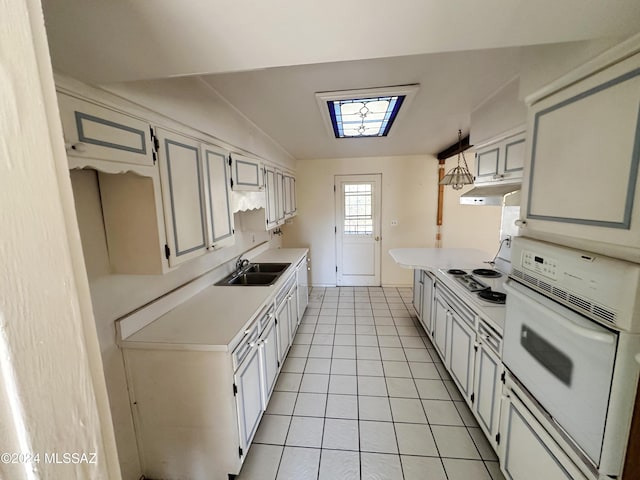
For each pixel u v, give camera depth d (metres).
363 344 3.10
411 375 2.54
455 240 4.78
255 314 1.82
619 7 0.70
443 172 4.57
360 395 2.29
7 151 0.27
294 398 2.27
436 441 1.85
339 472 1.66
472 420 2.02
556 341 1.05
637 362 0.78
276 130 2.90
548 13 0.71
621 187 0.81
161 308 1.78
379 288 4.96
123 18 0.70
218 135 1.97
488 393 1.69
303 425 2.00
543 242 1.18
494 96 2.03
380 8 0.70
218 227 1.91
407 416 2.07
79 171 1.27
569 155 1.02
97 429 0.38
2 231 0.27
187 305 1.95
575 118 0.98
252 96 2.00
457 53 1.46
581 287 0.95
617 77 0.82
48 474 0.32
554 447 1.08
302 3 0.67
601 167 0.88
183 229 1.55
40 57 0.31
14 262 0.28
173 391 1.51
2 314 0.27
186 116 1.58
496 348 1.58
